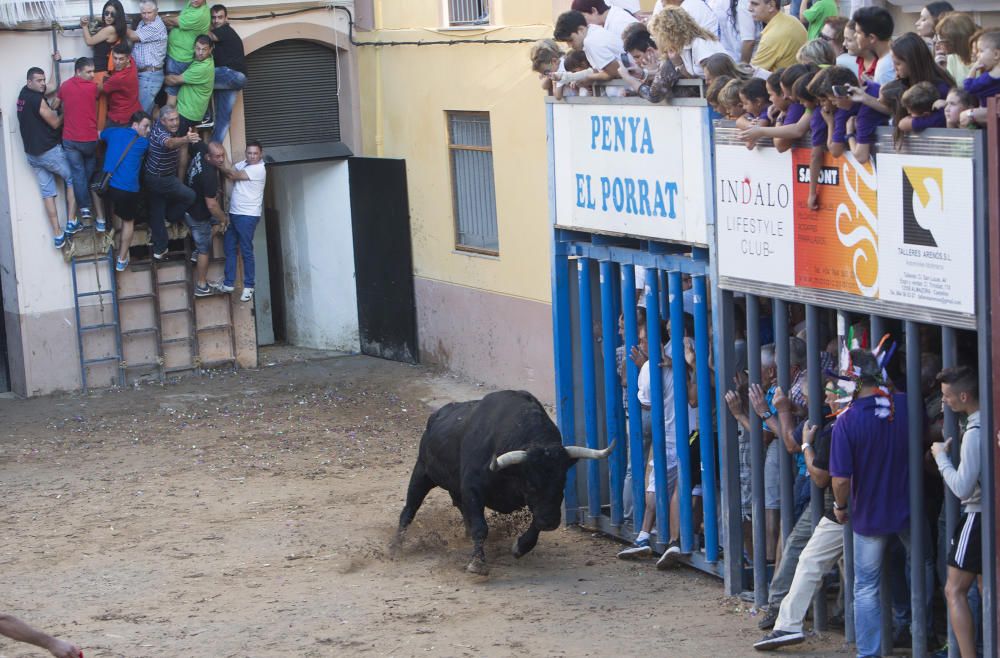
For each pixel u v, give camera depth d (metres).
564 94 29.16
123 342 49.94
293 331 56.19
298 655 22.83
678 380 26.39
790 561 22.92
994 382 18.75
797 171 22.27
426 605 25.52
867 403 20.73
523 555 28.41
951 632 20.03
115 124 47.19
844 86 20.30
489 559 28.83
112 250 48.91
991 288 18.67
